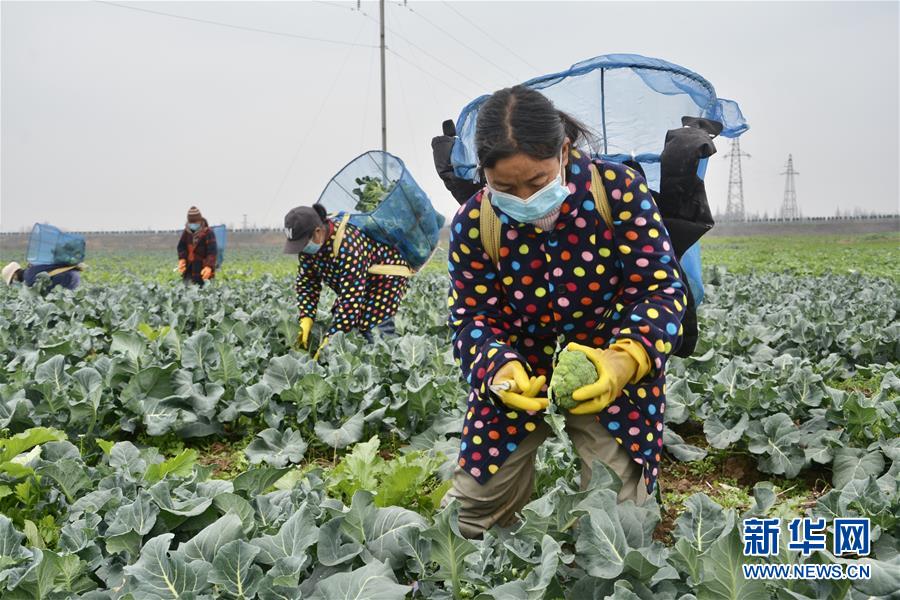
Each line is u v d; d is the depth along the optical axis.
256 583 2.82
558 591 2.77
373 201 7.63
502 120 2.56
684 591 2.78
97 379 5.27
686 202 3.13
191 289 12.06
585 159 2.86
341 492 4.11
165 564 2.85
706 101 3.89
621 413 3.17
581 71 3.87
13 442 4.27
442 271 24.92
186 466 4.07
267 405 5.67
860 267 24.64
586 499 2.89
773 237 63.22
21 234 53.09
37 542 3.54
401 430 5.63
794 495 4.65
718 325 8.23
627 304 2.98
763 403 5.22
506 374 2.95
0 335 7.30
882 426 5.05
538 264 3.00
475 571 2.99
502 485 3.36
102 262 35.22
